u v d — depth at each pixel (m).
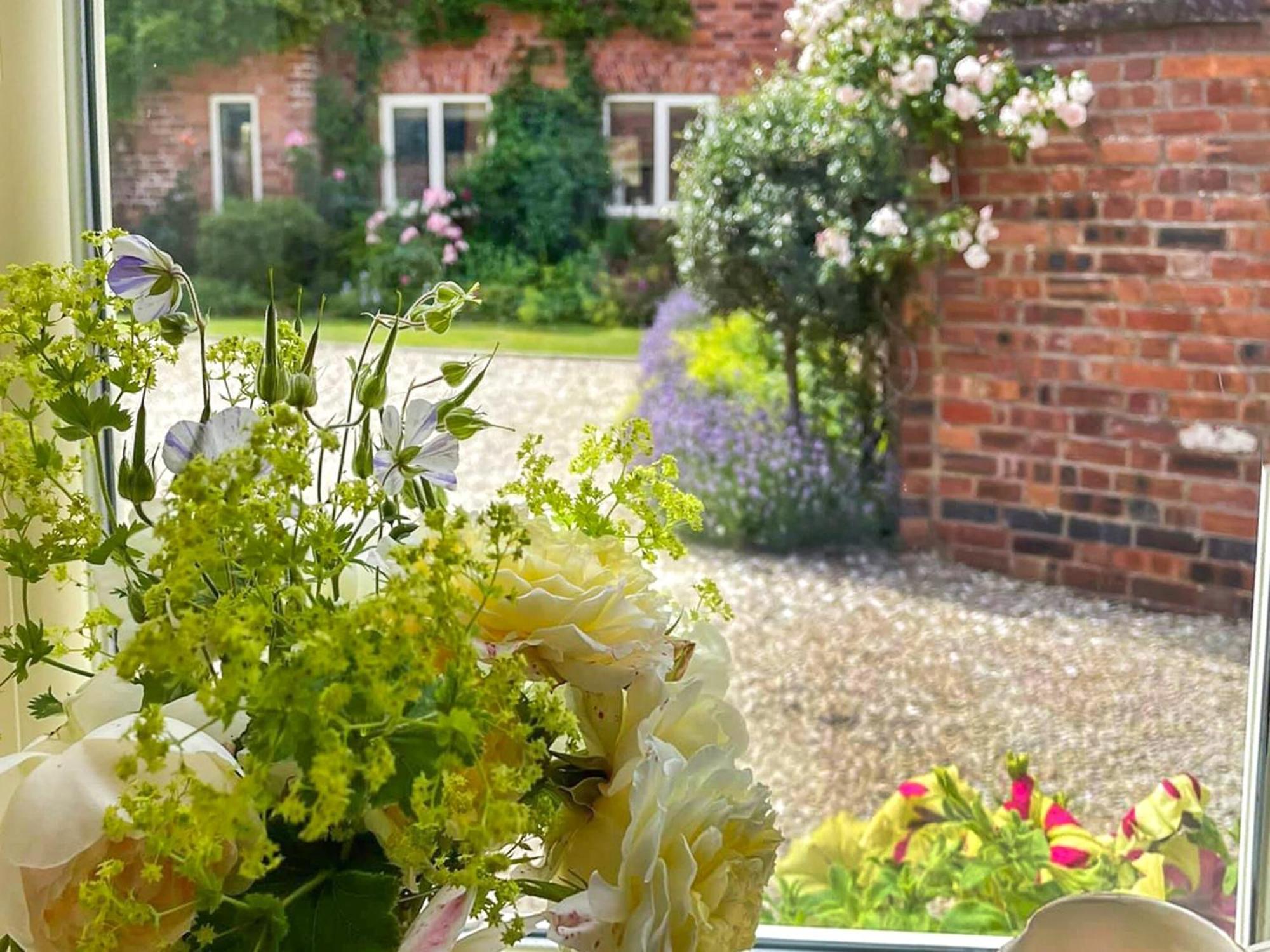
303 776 0.44
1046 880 1.25
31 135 0.74
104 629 0.77
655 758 0.51
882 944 1.00
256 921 0.48
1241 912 1.04
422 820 0.44
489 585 0.51
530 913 1.06
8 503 0.72
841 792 1.50
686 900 0.50
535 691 0.53
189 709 0.53
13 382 0.70
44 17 0.74
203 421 0.54
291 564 0.49
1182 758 1.39
